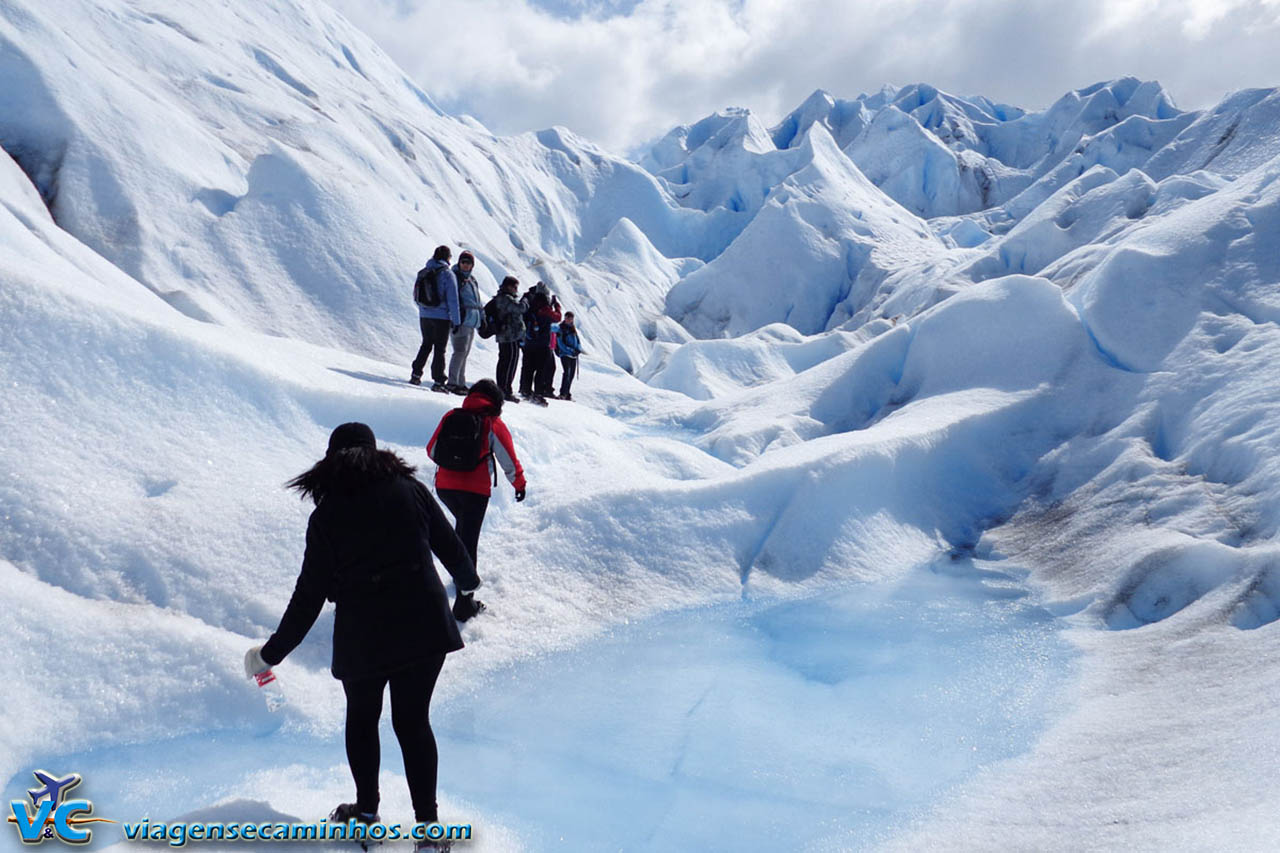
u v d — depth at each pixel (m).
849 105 95.00
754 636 4.68
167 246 15.13
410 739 2.49
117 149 16.28
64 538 4.08
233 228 16.03
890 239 42.38
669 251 60.66
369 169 27.50
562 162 63.62
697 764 3.27
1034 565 5.59
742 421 8.88
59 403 4.69
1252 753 2.78
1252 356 6.45
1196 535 5.11
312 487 2.50
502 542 5.33
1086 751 3.18
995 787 2.99
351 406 5.91
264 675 2.57
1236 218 7.92
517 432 6.36
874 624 4.84
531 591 4.95
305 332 14.95
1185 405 6.50
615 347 33.88
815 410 8.84
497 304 9.10
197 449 4.96
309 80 37.53
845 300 39.53
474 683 4.03
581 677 4.11
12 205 10.12
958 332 8.52
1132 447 6.35
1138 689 3.73
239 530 4.51
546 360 10.05
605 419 9.40
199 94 25.02
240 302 14.93
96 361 4.97
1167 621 4.45
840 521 5.98
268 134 25.38
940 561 5.90
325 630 4.16
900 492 6.41
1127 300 7.67
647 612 4.98
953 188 65.50
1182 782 2.74
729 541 5.71
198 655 3.73
